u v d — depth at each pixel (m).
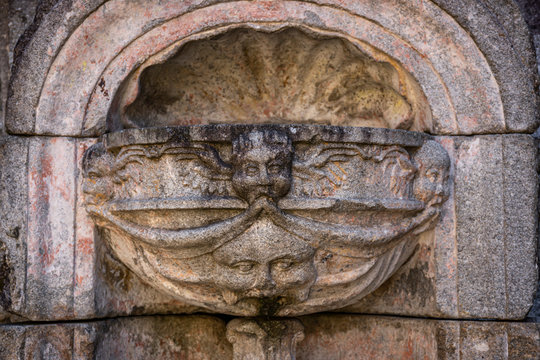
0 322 2.46
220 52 2.63
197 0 2.42
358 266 2.28
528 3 2.73
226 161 2.11
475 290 2.40
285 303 2.30
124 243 2.40
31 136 2.41
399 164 2.26
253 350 2.50
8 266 2.39
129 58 2.44
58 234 2.41
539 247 2.50
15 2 2.78
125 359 2.56
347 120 2.80
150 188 2.19
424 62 2.45
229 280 2.19
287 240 2.12
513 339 2.33
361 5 2.43
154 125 2.71
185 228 2.16
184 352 2.77
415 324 2.57
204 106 2.81
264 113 2.85
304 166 2.10
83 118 2.43
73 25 2.38
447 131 2.44
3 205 2.41
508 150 2.39
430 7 2.41
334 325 2.80
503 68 2.38
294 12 2.44
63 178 2.42
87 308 2.40
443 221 2.45
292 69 2.75
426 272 2.50
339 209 2.14
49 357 2.34
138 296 2.59
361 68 2.63
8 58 2.76
